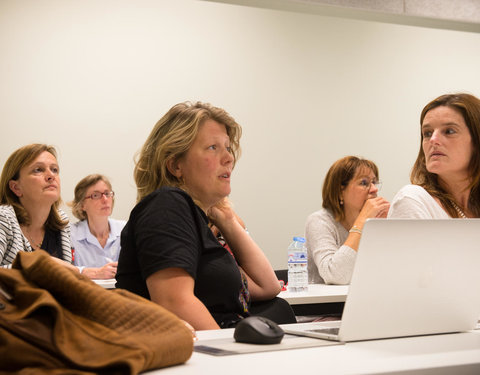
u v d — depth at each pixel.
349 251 2.57
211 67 4.17
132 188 3.95
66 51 3.84
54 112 3.80
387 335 0.97
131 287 1.30
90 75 3.88
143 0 4.03
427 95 4.77
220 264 1.34
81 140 3.84
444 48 4.84
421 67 4.77
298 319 2.14
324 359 0.78
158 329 0.73
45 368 0.63
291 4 4.36
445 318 1.02
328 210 2.85
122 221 3.74
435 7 4.67
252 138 4.24
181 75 4.09
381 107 4.62
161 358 0.69
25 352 0.64
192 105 1.53
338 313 2.20
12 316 0.67
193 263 1.21
